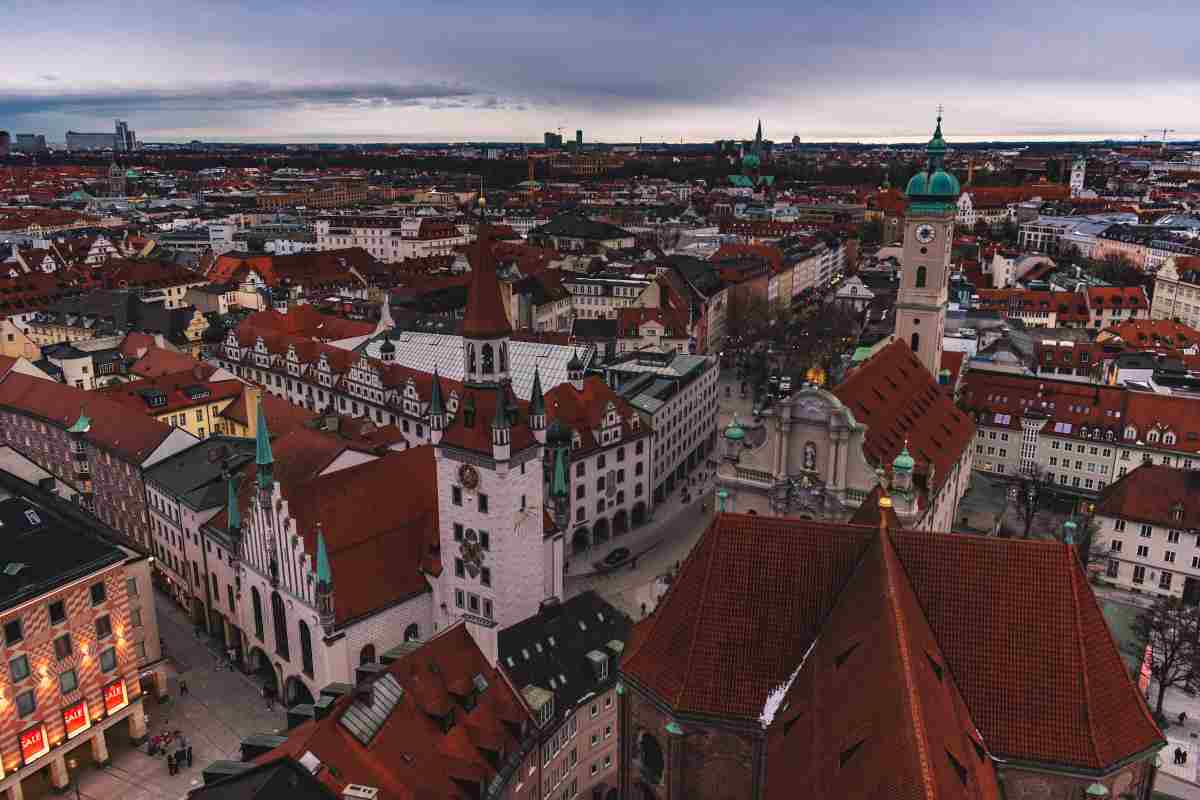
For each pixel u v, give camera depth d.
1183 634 90.38
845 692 45.66
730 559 55.69
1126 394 137.50
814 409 91.50
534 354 145.88
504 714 65.94
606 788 77.50
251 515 87.19
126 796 77.44
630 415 130.88
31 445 135.88
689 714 52.41
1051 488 139.25
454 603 86.56
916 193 125.69
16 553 76.88
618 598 111.88
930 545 53.03
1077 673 48.81
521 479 81.81
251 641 93.19
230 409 142.62
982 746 47.22
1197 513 110.25
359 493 87.81
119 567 80.44
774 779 46.47
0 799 72.88
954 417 119.31
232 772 54.62
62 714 77.12
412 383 138.62
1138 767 48.62
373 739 57.81
